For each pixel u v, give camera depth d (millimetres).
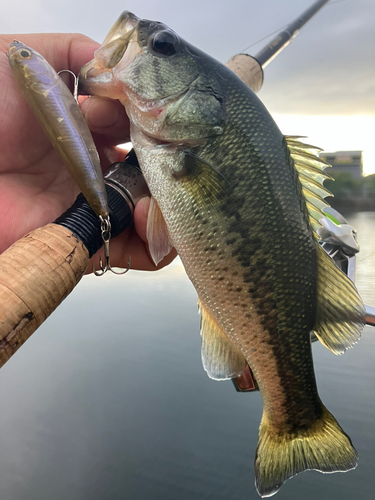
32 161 221
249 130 189
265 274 186
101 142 234
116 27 202
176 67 199
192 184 190
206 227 188
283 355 195
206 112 195
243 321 191
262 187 185
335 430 200
